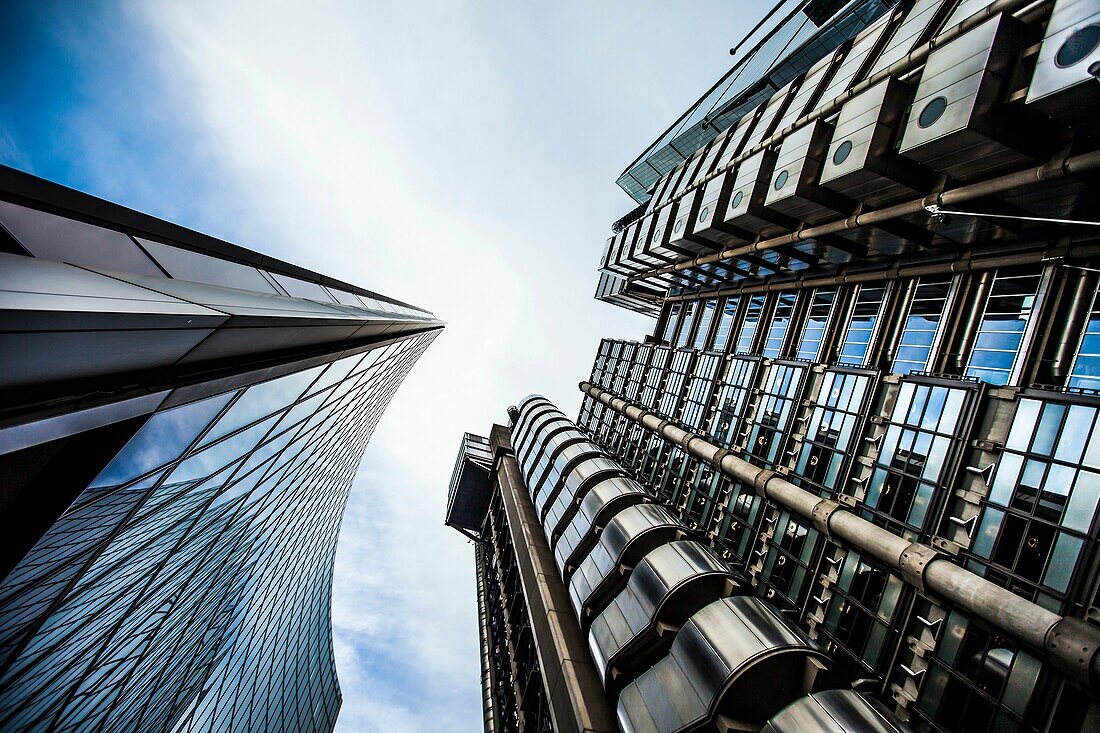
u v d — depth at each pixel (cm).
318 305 1666
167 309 738
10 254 679
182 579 1616
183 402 984
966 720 1507
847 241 2467
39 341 562
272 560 2956
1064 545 1431
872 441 2200
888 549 1847
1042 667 1372
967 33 1569
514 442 6700
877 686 1764
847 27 3422
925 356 2175
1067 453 1498
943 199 1741
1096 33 1202
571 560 3300
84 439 784
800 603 2269
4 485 675
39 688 1048
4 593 763
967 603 1545
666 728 1847
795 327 3077
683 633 2016
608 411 5944
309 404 1888
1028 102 1359
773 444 2814
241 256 1488
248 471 1686
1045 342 1697
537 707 3431
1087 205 1537
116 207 997
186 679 2152
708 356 3881
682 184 3844
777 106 3070
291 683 4375
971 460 1769
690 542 2534
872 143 1838
